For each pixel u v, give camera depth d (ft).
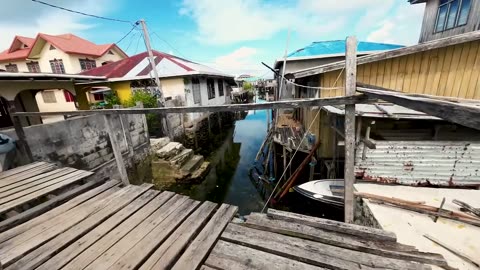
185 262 5.42
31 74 20.51
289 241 6.03
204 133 45.65
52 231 6.93
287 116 39.58
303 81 28.19
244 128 61.93
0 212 8.49
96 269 5.37
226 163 35.14
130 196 9.11
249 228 6.72
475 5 20.92
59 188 10.71
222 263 5.35
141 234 6.66
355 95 6.77
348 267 5.04
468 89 16.14
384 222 10.58
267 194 25.53
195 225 7.03
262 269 5.12
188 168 27.53
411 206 11.16
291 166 27.02
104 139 20.90
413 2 27.89
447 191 12.73
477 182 12.67
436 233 9.80
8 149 13.78
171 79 39.14
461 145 12.26
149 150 27.53
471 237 9.44
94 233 6.80
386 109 13.89
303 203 21.22
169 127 32.99
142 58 48.39
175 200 8.68
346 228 6.31
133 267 5.38
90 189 10.37
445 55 16.14
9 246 6.29
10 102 20.47
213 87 53.72
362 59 16.21
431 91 17.04
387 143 12.85
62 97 48.73
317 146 22.47
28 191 10.21
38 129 15.48
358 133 13.33
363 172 13.61
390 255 5.41
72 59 60.95
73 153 17.93
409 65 17.03
